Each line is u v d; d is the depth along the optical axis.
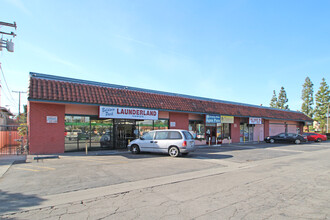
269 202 5.26
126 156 13.21
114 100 15.55
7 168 9.17
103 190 6.16
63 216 4.36
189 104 20.83
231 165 10.60
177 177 7.85
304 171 9.15
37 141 13.46
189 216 4.39
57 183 6.86
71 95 13.82
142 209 4.76
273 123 32.12
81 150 15.29
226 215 4.46
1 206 4.91
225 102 26.02
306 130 51.38
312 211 4.71
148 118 17.00
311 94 54.78
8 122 30.64
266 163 11.34
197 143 22.28
